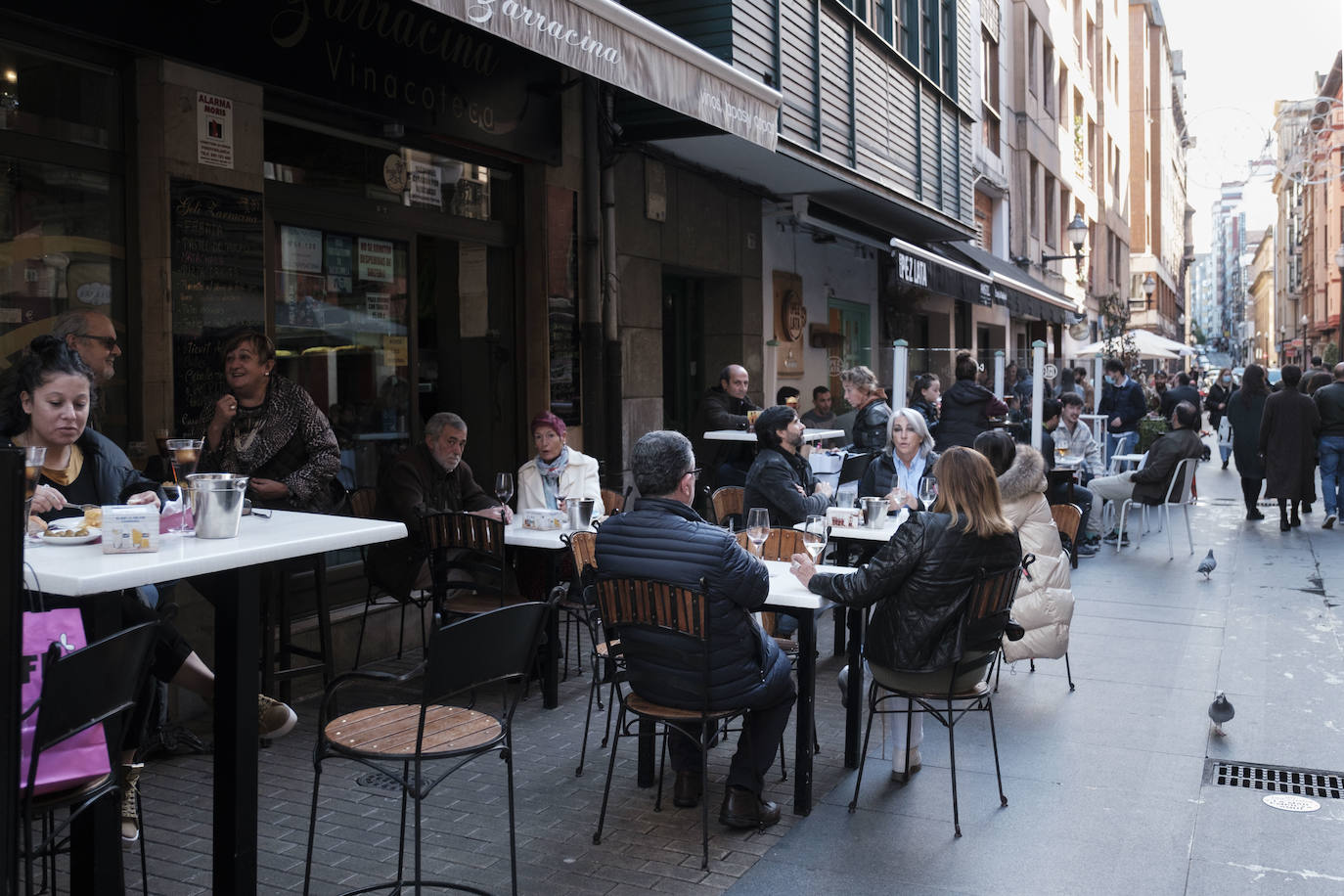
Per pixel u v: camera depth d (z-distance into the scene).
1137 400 16.31
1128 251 45.06
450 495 6.56
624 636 4.24
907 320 18.02
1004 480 6.27
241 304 5.86
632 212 9.71
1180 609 8.55
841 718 5.90
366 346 7.06
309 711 5.86
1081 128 33.25
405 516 6.20
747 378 10.70
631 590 4.15
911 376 17.00
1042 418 11.70
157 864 4.01
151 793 4.71
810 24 10.22
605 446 9.35
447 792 4.77
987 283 15.09
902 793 4.80
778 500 6.65
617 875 3.96
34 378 3.60
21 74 5.00
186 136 5.54
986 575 4.39
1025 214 25.00
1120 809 4.62
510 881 3.90
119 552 2.92
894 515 6.49
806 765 4.53
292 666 6.34
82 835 3.05
